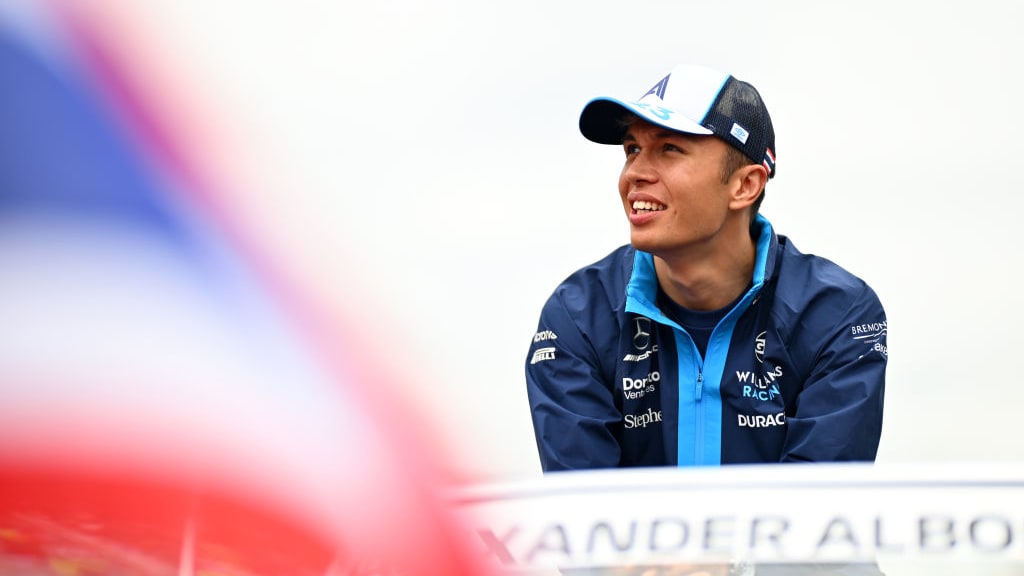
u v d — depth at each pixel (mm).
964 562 5926
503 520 5852
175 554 4195
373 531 4680
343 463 4922
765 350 10617
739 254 10703
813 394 10398
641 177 10133
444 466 5383
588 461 10438
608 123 10406
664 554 5961
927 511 5973
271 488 4605
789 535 5984
